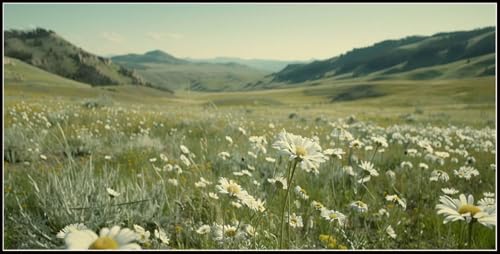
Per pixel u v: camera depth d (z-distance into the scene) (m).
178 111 22.47
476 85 95.06
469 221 2.19
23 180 5.42
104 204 3.97
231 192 3.03
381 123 22.94
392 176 5.61
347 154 7.59
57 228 3.74
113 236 1.71
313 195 5.00
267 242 3.24
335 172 6.01
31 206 4.31
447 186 5.94
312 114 31.41
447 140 10.13
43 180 4.88
